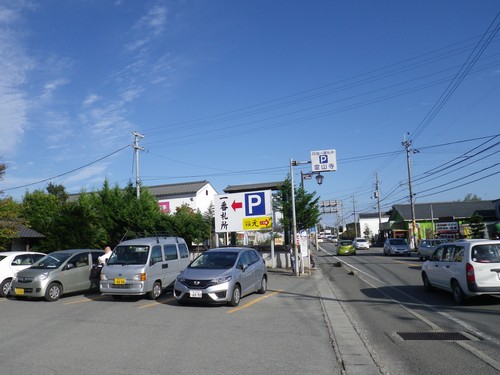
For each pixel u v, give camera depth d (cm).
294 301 1291
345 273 2358
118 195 2995
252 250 1473
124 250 1388
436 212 6250
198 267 1266
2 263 1487
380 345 749
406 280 1880
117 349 730
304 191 2886
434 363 636
